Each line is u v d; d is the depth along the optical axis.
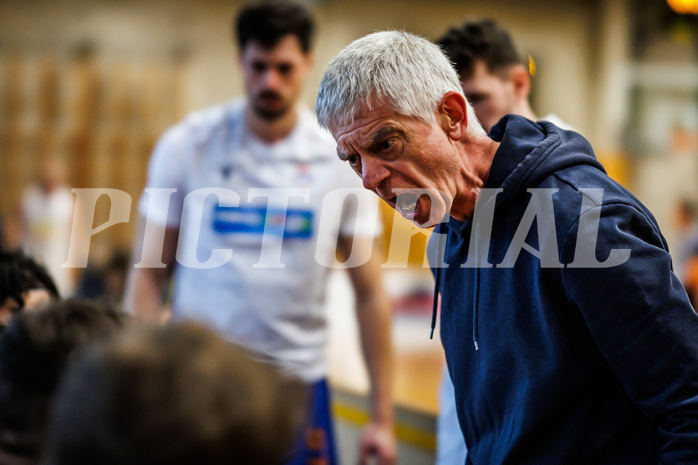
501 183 3.79
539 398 3.64
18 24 23.89
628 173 24.52
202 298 7.02
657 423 3.41
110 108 23.95
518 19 25.47
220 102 24.53
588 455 3.60
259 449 2.00
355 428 8.55
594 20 25.73
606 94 25.44
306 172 7.09
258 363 2.15
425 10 24.64
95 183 23.83
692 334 3.33
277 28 6.83
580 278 3.42
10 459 2.83
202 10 24.39
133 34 24.22
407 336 9.90
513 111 5.54
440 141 3.74
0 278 4.68
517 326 3.74
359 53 3.72
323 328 7.20
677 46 24.97
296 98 7.13
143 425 1.93
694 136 24.34
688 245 19.16
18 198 23.52
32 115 23.81
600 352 3.54
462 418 4.17
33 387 2.87
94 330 3.00
